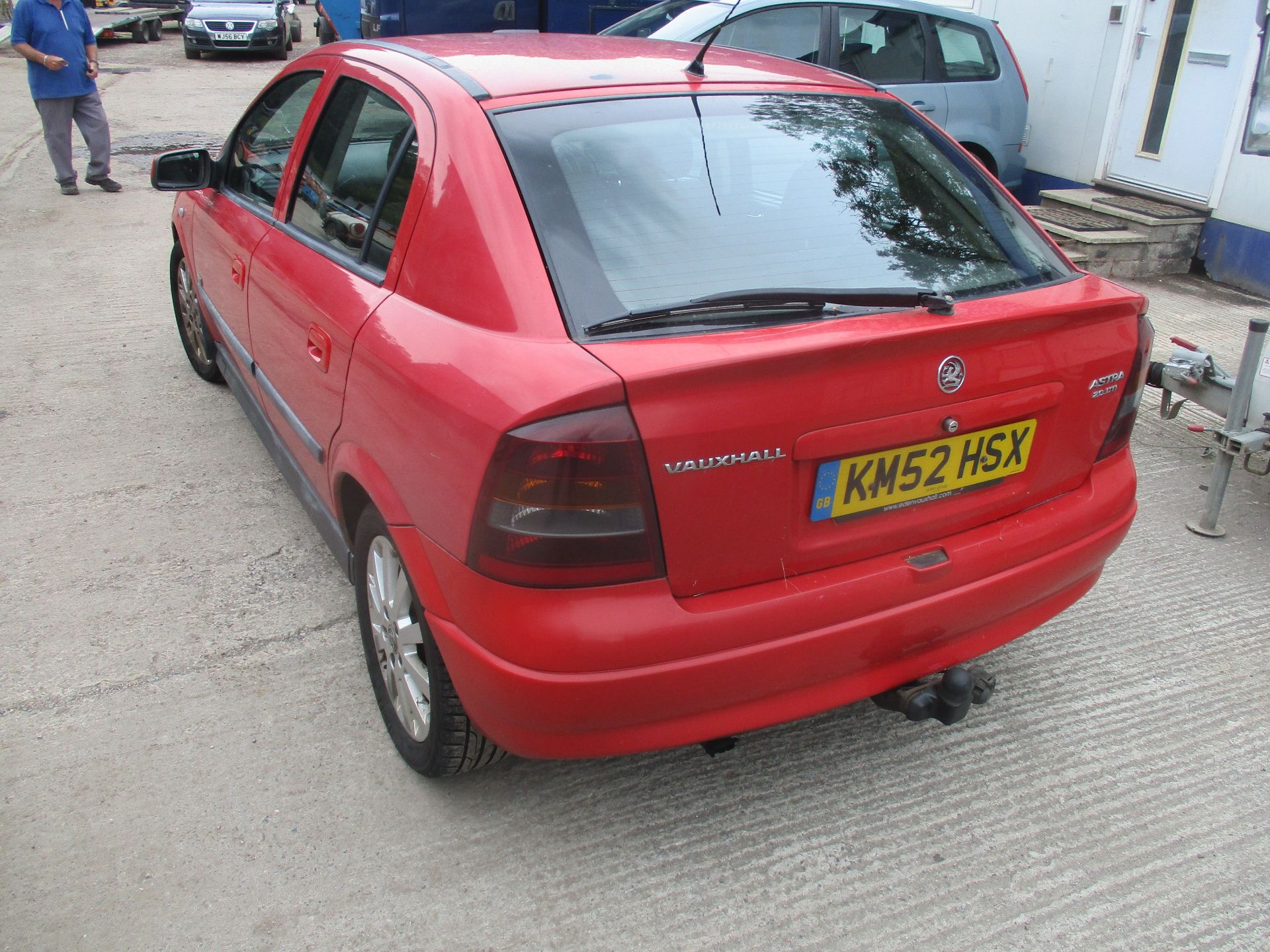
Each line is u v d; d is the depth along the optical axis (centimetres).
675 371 178
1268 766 265
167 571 340
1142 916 220
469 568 193
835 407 194
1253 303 653
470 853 233
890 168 255
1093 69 768
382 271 242
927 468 213
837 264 224
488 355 195
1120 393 243
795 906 221
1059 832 243
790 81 270
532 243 205
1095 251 684
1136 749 271
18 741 262
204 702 279
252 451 427
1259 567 359
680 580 191
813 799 252
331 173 286
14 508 376
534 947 210
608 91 241
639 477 181
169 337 554
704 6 671
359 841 235
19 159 980
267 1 1819
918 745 272
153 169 371
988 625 236
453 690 224
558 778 257
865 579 208
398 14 901
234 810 242
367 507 250
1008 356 214
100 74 1523
